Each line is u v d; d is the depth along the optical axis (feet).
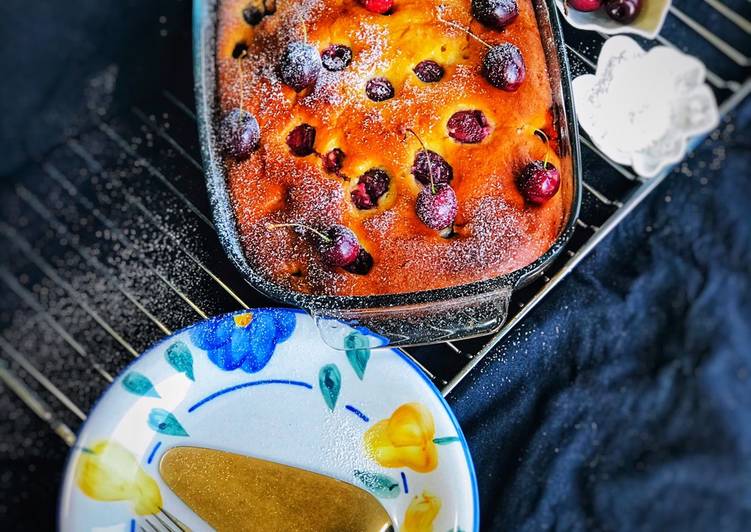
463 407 2.04
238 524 1.98
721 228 2.01
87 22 2.32
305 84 2.07
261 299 2.15
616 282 2.05
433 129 2.02
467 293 1.89
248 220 2.07
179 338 2.01
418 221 1.99
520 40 2.05
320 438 1.98
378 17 2.11
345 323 1.97
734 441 1.91
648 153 2.06
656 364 1.98
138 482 1.99
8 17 2.31
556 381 2.02
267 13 2.19
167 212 2.22
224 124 2.08
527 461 1.98
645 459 1.94
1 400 2.15
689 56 2.06
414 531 1.91
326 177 2.05
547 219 1.98
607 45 2.09
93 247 2.22
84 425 1.99
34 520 2.08
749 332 1.96
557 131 2.01
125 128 2.29
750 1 2.09
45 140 2.29
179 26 2.33
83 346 2.17
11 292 2.21
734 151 2.03
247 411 2.01
